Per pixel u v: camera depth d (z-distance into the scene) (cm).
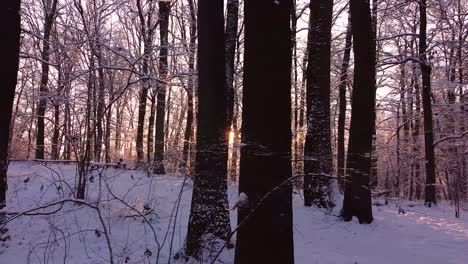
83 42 1183
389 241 952
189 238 741
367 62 1103
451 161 2562
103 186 1168
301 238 934
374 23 1900
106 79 1301
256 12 498
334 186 1214
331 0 1266
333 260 779
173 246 809
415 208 1567
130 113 3119
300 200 1290
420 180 3044
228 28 1448
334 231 1002
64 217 916
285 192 487
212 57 768
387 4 2019
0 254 753
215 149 757
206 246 722
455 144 2423
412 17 2322
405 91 2450
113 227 894
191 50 1638
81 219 918
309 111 1234
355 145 1101
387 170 3155
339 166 2039
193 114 2159
